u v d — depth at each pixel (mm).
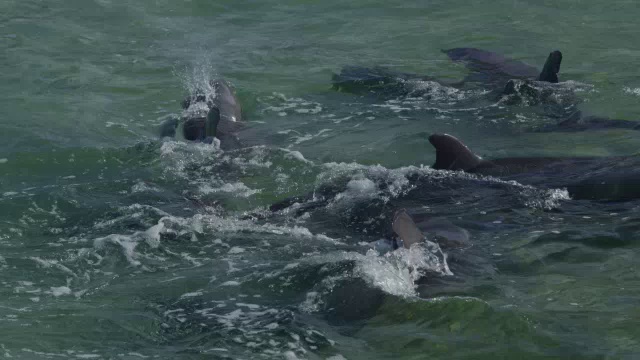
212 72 17578
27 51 18297
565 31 20000
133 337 8492
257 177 12922
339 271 9602
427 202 11688
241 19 21109
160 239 10766
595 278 9453
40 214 11555
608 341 8133
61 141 14109
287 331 8516
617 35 19562
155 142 14180
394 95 16531
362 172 12836
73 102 15844
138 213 11586
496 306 8812
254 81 17156
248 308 9039
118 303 9195
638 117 15039
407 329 8461
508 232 10711
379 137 14500
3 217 11398
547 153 13656
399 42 19547
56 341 8391
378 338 8344
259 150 13727
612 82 16641
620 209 11227
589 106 15586
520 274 9594
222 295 9328
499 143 14172
